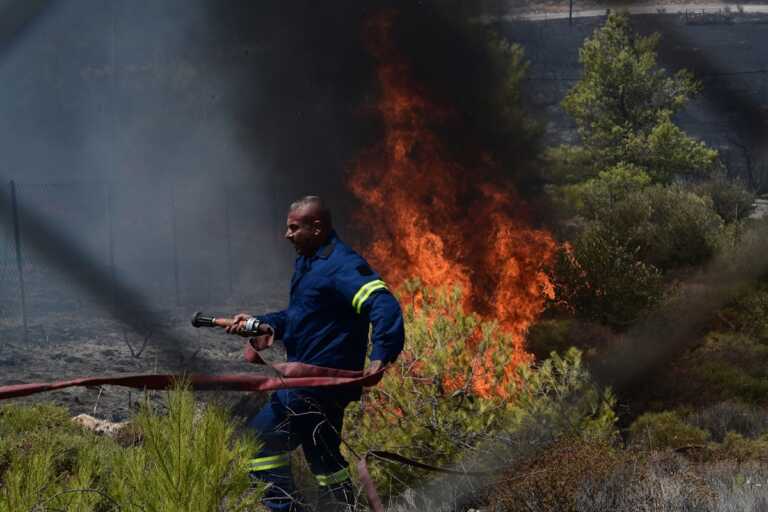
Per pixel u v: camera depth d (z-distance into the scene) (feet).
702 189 163.73
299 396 21.17
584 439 27.14
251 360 18.71
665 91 178.50
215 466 16.67
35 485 17.08
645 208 124.16
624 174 157.17
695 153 170.19
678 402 55.57
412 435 27.14
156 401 44.96
